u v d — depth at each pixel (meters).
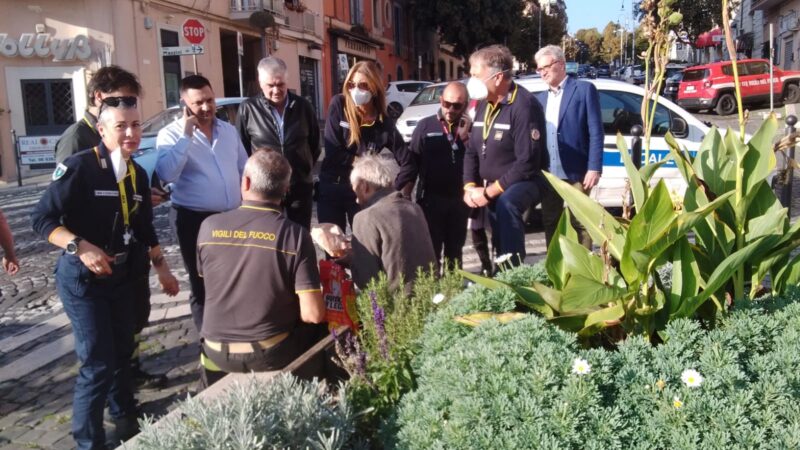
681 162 2.84
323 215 5.40
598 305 2.68
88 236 3.59
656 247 2.46
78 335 3.59
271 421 2.19
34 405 4.53
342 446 2.31
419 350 2.73
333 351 3.04
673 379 2.18
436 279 3.44
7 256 4.30
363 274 3.83
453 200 5.55
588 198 2.83
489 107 4.87
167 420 2.36
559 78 5.30
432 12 44.81
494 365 2.19
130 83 3.96
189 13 22.09
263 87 5.14
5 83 18.75
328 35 34.12
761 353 2.42
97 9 18.92
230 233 3.27
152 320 6.08
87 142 4.17
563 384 2.13
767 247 2.71
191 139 4.66
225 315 3.27
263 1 25.88
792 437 1.90
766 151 2.82
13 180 18.06
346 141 5.28
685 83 26.05
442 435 2.13
